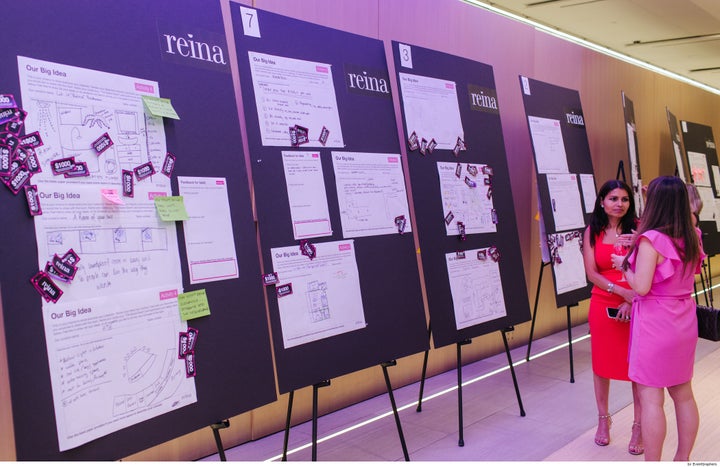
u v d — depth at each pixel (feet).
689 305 8.61
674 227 8.30
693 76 39.34
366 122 9.58
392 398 9.23
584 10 25.29
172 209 6.53
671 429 11.25
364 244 9.12
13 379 5.06
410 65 10.75
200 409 6.50
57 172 5.58
